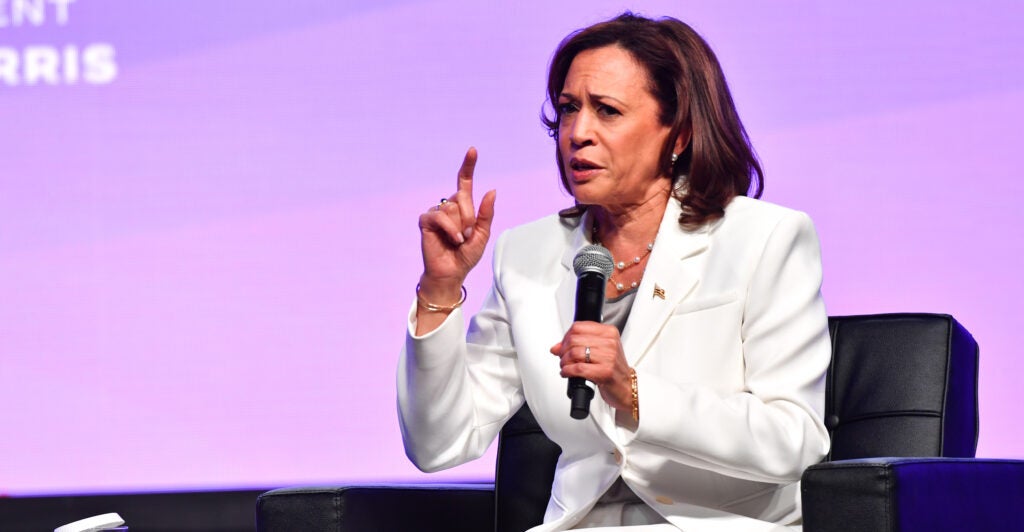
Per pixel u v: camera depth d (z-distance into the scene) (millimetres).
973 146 13633
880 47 13797
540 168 14211
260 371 14484
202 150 14688
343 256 14500
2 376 14617
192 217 14648
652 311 8164
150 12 14828
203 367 14523
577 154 8180
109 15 14859
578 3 14297
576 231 8883
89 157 14766
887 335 9312
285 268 14523
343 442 14383
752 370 8016
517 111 14305
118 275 14664
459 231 8172
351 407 14398
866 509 6801
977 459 7309
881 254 13688
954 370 9141
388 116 14508
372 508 8414
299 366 14461
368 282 14461
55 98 14828
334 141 14562
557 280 8773
